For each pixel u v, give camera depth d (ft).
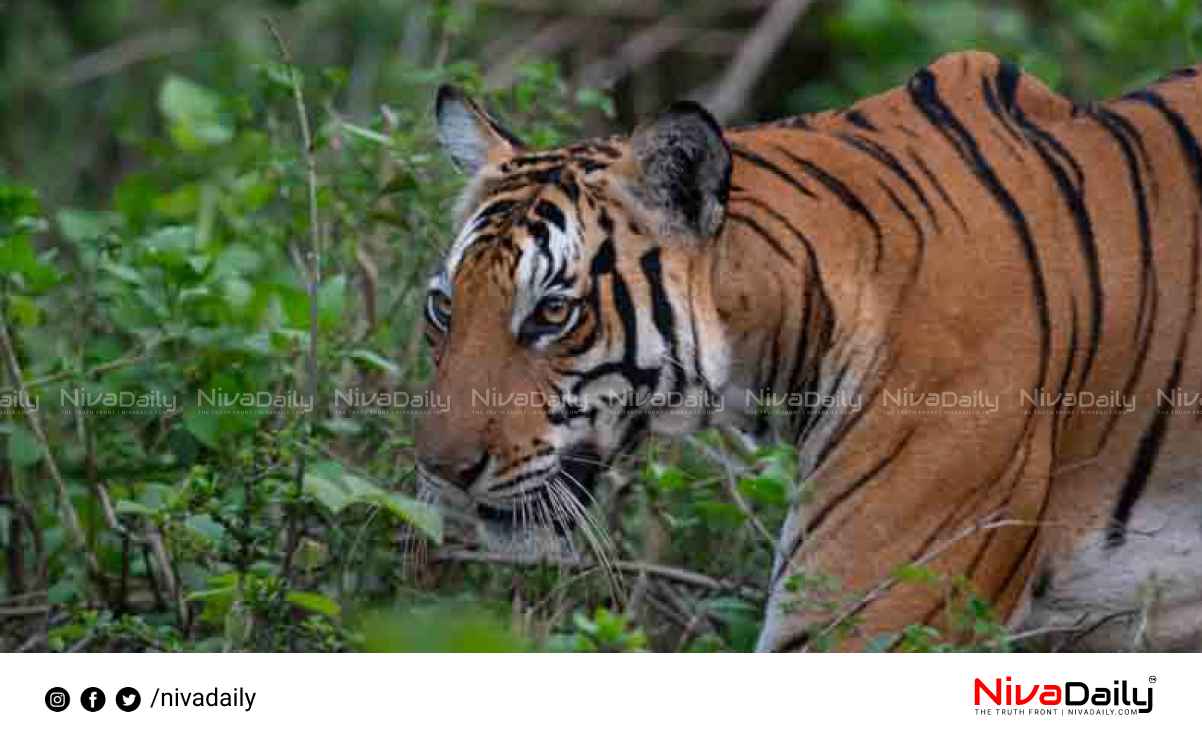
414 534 34.37
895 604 29.63
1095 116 31.68
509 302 29.58
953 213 30.35
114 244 38.06
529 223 29.71
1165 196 31.19
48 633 33.88
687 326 29.94
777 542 32.76
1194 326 31.04
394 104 45.55
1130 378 30.91
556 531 30.42
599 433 30.17
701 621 34.88
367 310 39.88
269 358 37.14
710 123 29.25
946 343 29.78
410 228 38.93
